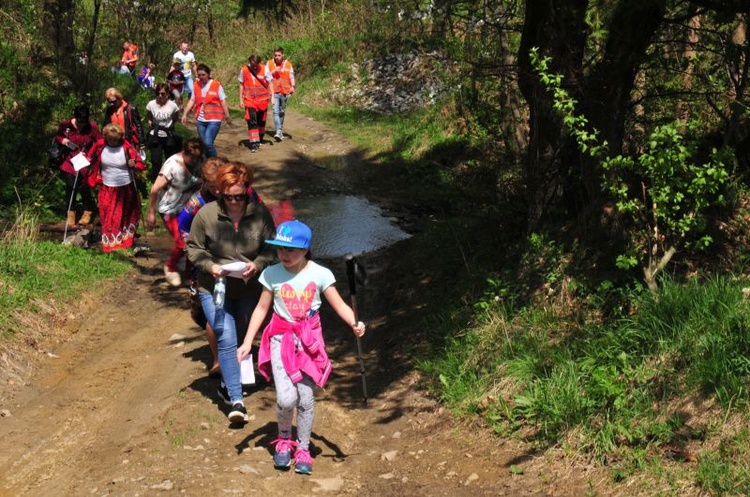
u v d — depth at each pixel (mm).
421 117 18672
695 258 6469
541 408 5453
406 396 6539
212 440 5754
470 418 5797
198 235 6027
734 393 4707
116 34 22938
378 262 10562
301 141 19234
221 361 6004
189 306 8852
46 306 8039
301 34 29438
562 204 7586
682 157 5660
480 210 9672
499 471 5059
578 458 4906
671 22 6656
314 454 5637
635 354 5504
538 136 7516
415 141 17078
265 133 19656
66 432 5945
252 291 6094
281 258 5188
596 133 6191
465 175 11344
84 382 6859
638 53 6527
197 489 4957
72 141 10703
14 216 11195
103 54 20328
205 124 14672
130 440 5750
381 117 21547
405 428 6027
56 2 16359
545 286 6859
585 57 7211
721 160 5754
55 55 16109
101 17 21312
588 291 6523
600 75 6727
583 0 6848
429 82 22203
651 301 5801
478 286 7785
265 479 5152
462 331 7016
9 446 5695
